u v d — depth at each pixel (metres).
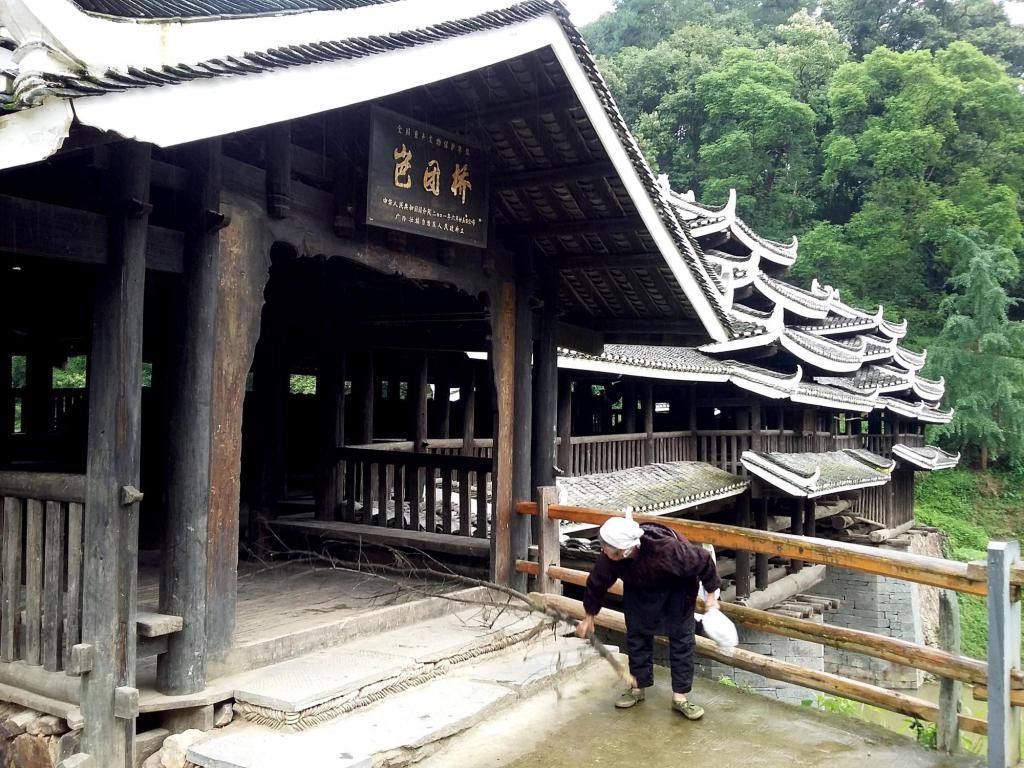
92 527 3.61
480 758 4.05
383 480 7.44
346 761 3.55
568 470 11.56
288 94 3.37
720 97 44.59
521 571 6.29
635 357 13.80
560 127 5.42
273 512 7.62
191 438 3.90
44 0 2.68
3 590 4.02
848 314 28.28
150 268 3.78
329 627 4.81
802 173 43.78
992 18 53.12
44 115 2.60
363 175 4.89
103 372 3.58
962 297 34.28
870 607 19.39
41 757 3.68
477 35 4.33
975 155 39.81
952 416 30.88
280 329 7.69
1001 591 3.69
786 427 19.75
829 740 4.35
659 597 4.58
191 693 3.88
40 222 3.33
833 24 54.94
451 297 6.98
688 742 4.30
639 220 6.00
